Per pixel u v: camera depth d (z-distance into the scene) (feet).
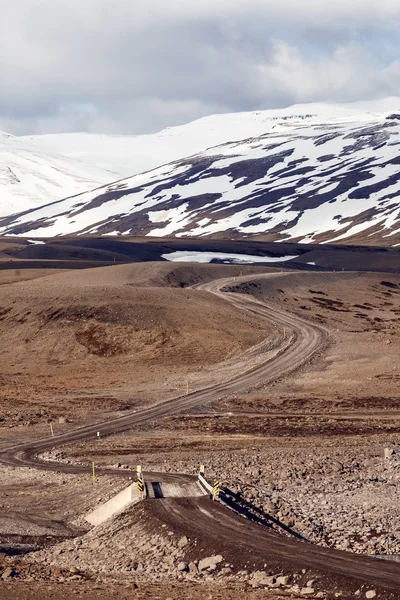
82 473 204.23
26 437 259.80
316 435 245.65
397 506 155.02
